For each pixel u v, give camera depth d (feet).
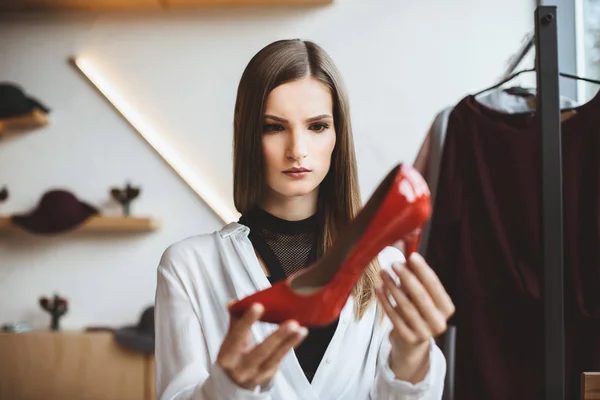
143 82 11.43
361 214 3.00
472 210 6.42
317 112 3.52
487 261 6.34
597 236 5.90
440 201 6.50
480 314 6.33
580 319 6.01
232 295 3.66
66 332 10.80
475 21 10.72
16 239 11.66
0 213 11.58
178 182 11.41
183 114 11.34
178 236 11.37
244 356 2.79
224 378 2.87
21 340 10.73
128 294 11.47
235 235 3.71
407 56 10.80
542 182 4.22
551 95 4.25
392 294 2.89
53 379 10.64
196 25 11.37
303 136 3.51
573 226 5.99
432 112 10.71
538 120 4.27
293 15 11.12
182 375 3.42
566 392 6.05
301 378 3.42
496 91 6.94
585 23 8.70
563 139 6.06
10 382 10.66
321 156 3.56
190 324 3.62
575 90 8.85
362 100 10.81
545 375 4.12
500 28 10.67
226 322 3.63
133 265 11.48
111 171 11.49
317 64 3.57
